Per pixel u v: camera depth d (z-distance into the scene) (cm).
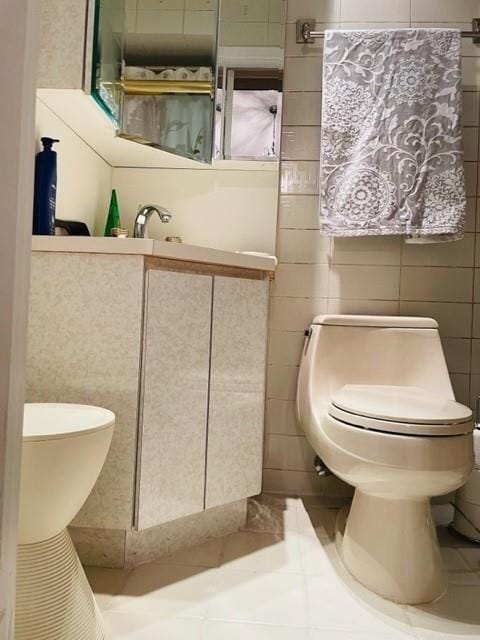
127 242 103
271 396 165
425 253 162
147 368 105
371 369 145
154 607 96
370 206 151
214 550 120
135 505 105
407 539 102
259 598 100
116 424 105
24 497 71
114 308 104
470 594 104
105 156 161
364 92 152
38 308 106
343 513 144
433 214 148
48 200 117
